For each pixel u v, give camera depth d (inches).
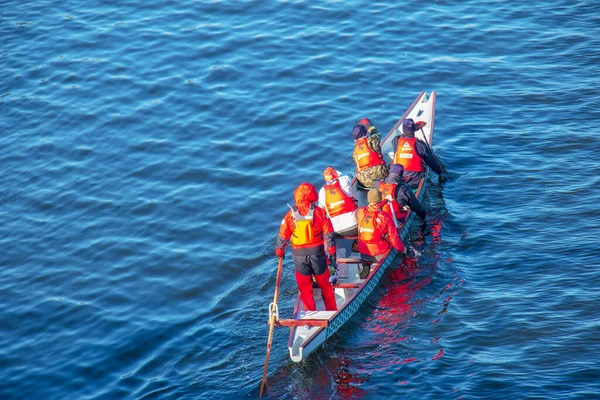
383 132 2111.2
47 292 1592.0
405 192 1599.4
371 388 1186.0
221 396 1216.8
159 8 2992.1
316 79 2421.3
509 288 1412.4
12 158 2133.4
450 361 1223.5
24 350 1412.4
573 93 2223.2
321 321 1286.9
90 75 2534.5
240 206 1847.9
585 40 2541.8
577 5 2817.4
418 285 1469.0
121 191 1953.7
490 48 2544.3
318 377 1234.6
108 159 2101.4
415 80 2378.2
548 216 1649.9
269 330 1268.5
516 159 1921.8
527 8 2819.9
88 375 1322.6
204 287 1565.0
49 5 3090.6
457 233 1633.9
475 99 2251.5
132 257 1686.8
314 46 2620.6
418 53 2536.9
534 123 2091.5
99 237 1772.9
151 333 1425.9
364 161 1726.1
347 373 1232.8
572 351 1205.1
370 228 1449.3
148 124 2251.5
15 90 2474.2
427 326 1332.4
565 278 1416.1
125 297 1551.4
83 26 2876.5
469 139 2047.2
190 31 2778.1
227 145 2118.6
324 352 1291.8
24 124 2292.1
